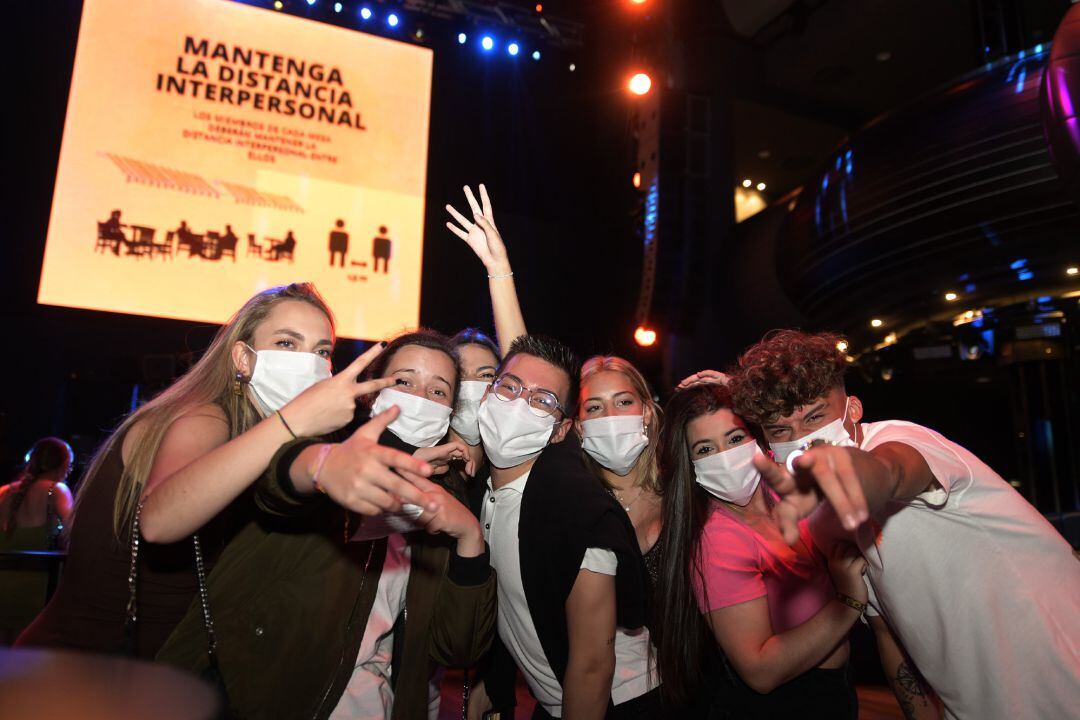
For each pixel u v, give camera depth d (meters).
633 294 9.02
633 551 1.54
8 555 2.93
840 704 1.65
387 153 8.21
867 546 1.39
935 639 1.39
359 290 7.82
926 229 6.14
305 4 8.29
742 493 1.69
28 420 7.22
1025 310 6.82
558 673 1.57
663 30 8.23
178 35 7.49
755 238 8.70
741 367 1.56
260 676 1.18
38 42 7.65
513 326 2.26
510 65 9.61
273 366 1.33
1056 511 6.77
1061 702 1.28
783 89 9.83
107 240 7.00
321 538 1.27
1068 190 4.54
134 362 6.38
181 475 1.02
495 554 1.70
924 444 1.32
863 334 7.45
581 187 9.82
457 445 1.25
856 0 8.34
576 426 1.92
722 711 1.70
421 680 1.40
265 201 7.59
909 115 6.53
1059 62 4.43
